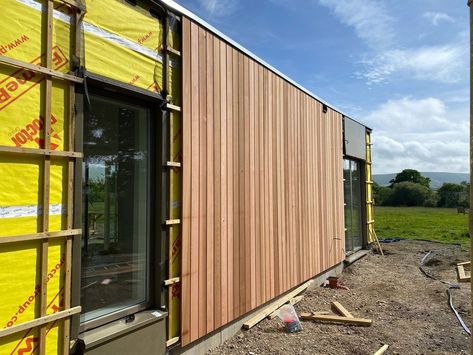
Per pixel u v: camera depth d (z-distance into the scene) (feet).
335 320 17.89
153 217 12.29
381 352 14.49
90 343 9.48
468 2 5.74
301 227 22.58
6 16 8.23
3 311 8.04
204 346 14.08
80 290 9.65
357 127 34.17
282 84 20.79
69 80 9.28
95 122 10.65
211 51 14.73
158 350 11.72
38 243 8.64
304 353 14.35
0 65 8.12
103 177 10.86
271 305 18.83
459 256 34.83
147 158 12.21
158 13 12.26
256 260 17.60
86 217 10.34
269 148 19.11
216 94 14.98
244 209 16.76
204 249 14.03
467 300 21.76
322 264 25.59
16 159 8.36
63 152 9.10
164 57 12.38
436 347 15.33
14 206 8.28
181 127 13.08
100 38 10.22
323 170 26.48
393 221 80.33
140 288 11.89
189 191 13.34
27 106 8.53
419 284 25.61
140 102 11.96
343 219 30.12
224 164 15.40
